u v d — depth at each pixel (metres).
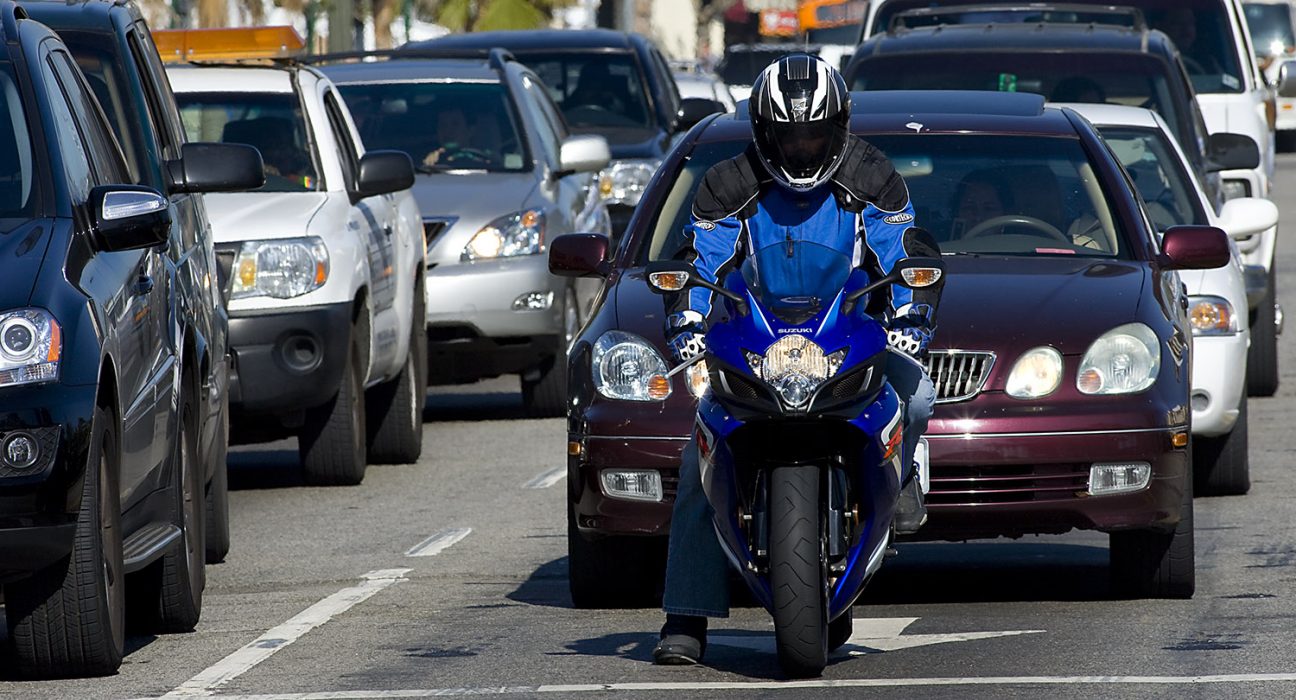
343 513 44.81
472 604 33.97
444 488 48.31
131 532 30.31
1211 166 58.38
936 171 37.62
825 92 25.56
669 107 86.75
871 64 60.28
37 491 26.48
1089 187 37.25
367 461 52.81
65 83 31.44
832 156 25.95
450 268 58.72
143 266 30.98
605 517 31.94
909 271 25.20
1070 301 33.12
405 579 36.69
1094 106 49.91
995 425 31.50
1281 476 46.88
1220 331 43.00
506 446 55.53
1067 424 31.61
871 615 32.25
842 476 25.88
